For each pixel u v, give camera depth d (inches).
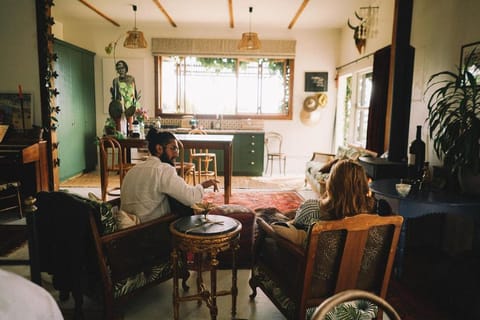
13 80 157.9
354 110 227.3
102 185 171.2
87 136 248.8
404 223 98.4
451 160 96.7
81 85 237.1
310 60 259.9
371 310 69.8
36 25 154.0
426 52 133.7
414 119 142.5
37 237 75.5
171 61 263.0
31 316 44.1
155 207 86.9
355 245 64.5
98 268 72.4
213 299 76.4
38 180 158.1
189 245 72.5
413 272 106.1
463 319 81.6
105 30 255.0
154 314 82.4
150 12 223.3
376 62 179.5
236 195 195.0
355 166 66.4
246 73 265.6
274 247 79.6
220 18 234.2
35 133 156.7
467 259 87.2
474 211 89.0
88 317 80.4
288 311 71.0
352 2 195.8
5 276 47.5
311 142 267.7
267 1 195.3
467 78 102.7
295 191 207.2
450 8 119.3
